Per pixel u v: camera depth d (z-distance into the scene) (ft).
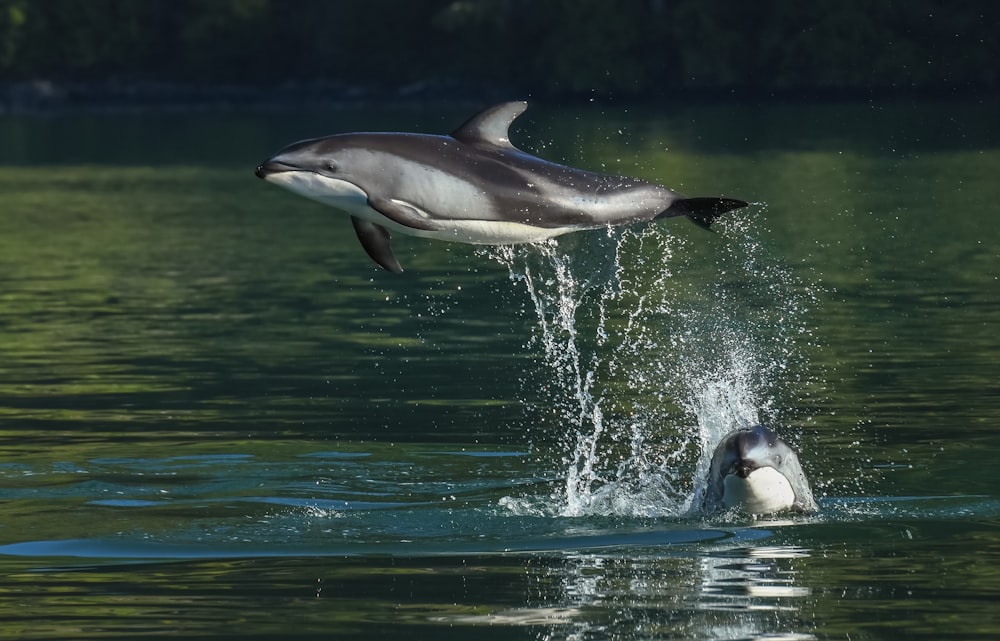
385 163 44.34
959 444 63.52
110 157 266.16
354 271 120.78
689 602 43.16
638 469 61.98
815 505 54.08
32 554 49.52
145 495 58.03
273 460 63.46
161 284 115.24
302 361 84.79
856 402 71.61
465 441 66.85
